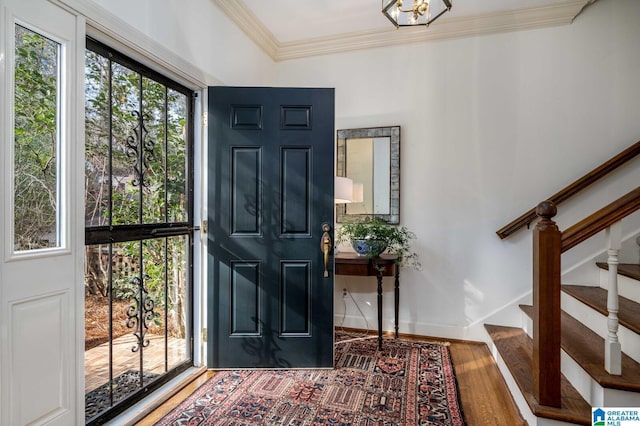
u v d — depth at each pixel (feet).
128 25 5.54
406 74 9.76
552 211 4.99
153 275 6.58
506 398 6.31
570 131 8.55
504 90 8.99
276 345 7.51
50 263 4.56
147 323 6.43
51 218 4.63
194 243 7.61
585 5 8.26
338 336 9.66
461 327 9.30
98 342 5.48
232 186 7.50
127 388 5.96
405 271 9.78
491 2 8.32
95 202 5.40
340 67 10.36
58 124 4.68
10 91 4.09
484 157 9.14
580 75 8.48
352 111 10.27
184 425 5.49
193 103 7.59
